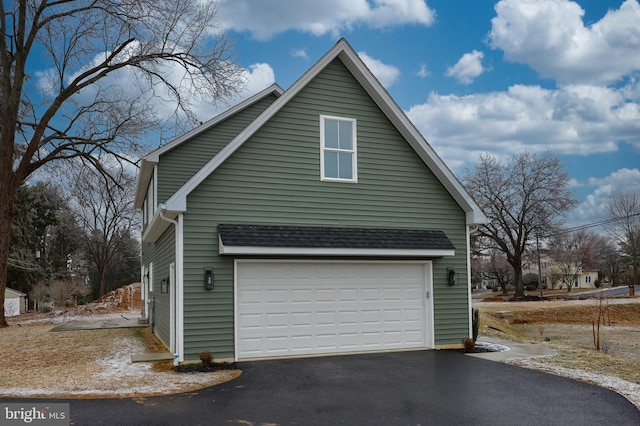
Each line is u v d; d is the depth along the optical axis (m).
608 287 63.34
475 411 7.05
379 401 7.57
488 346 12.88
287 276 11.36
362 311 11.98
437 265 12.77
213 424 6.42
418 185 12.80
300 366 10.20
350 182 12.13
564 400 7.63
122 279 57.75
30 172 21.78
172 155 15.80
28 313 37.94
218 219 10.80
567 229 48.91
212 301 10.55
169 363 10.63
